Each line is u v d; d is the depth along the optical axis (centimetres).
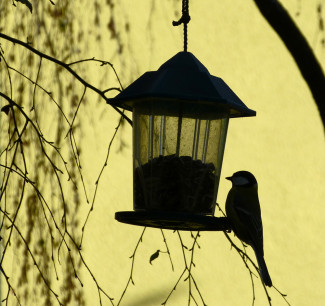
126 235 1393
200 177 707
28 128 1181
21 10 1152
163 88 660
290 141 1443
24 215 1170
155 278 1389
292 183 1432
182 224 696
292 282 1401
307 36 1440
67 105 1315
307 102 1448
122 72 1323
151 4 1441
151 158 706
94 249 1382
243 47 1470
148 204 709
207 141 708
